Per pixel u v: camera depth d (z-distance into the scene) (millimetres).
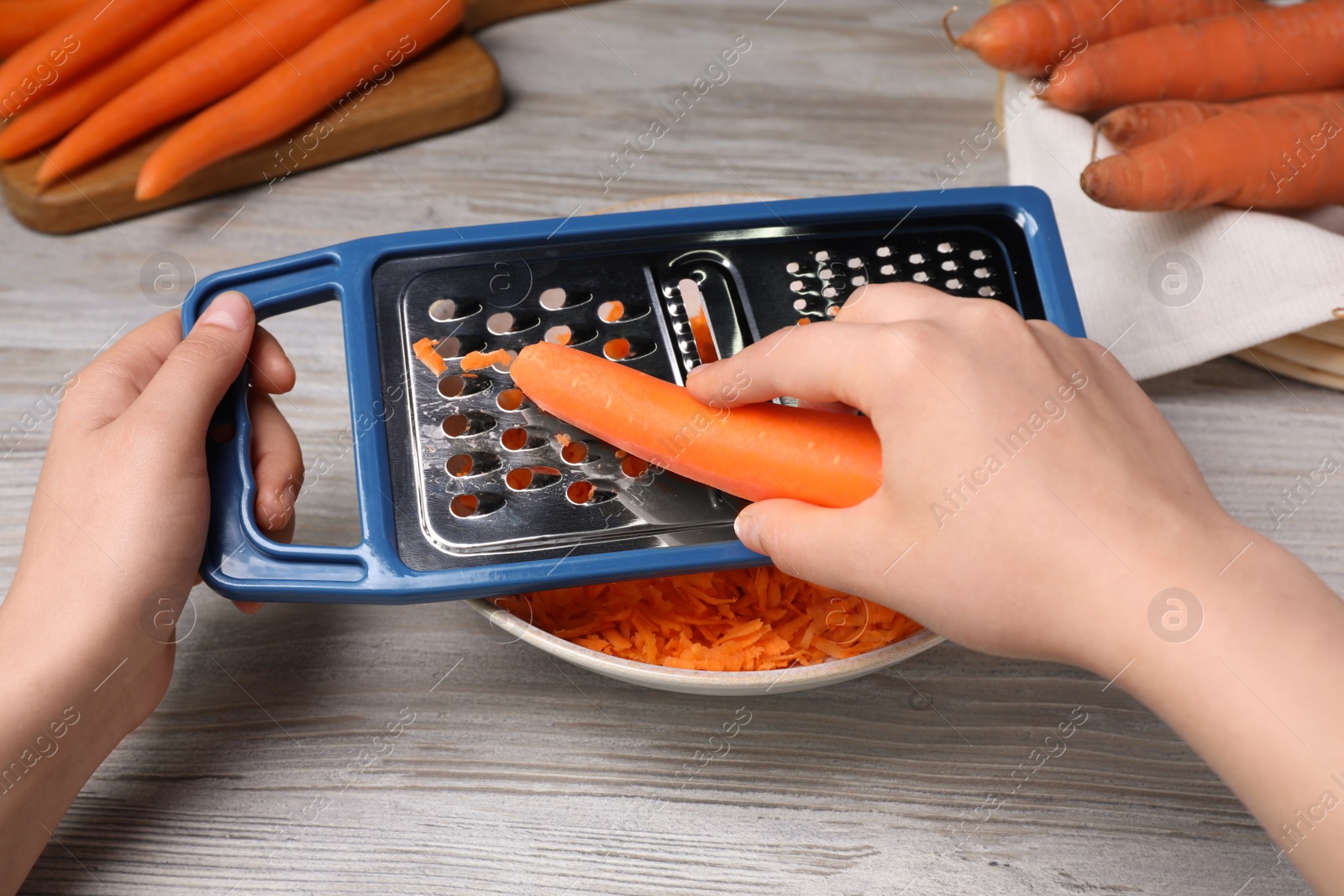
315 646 554
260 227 658
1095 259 605
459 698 542
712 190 669
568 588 513
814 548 470
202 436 509
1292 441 597
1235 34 618
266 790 524
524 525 502
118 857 513
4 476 593
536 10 744
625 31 739
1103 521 450
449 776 527
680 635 522
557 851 514
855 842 516
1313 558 568
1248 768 442
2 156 659
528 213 664
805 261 541
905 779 526
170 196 663
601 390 496
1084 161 608
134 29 656
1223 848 515
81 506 498
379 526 500
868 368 459
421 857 513
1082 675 547
